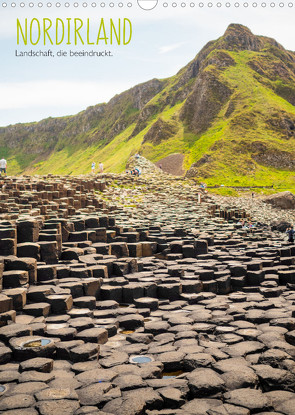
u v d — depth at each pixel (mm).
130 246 18938
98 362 8531
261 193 88250
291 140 131625
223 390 7230
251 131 136000
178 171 128000
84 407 6594
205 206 41531
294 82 185375
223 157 118875
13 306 10875
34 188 33688
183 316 11664
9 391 7180
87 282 12781
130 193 46625
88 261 15281
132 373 7988
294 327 10859
